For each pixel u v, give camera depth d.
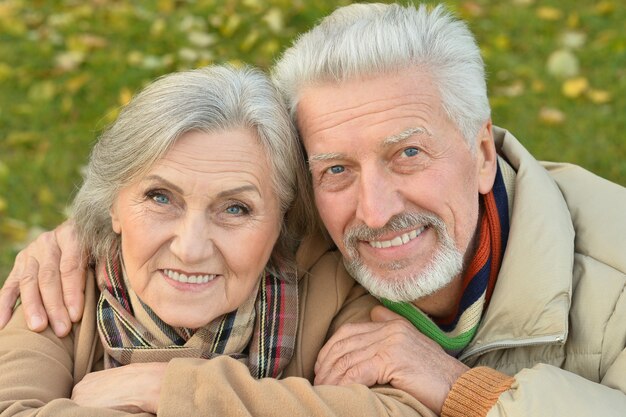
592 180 2.86
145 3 6.17
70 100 5.12
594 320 2.49
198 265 2.35
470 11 5.90
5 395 2.28
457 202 2.52
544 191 2.65
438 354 2.52
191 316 2.41
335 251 2.84
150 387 2.36
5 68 5.40
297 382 2.29
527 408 2.22
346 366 2.50
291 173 2.49
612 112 4.98
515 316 2.53
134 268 2.41
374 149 2.40
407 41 2.41
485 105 2.58
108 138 2.42
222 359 2.33
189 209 2.32
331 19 2.58
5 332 2.52
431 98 2.43
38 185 4.57
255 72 2.47
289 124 2.46
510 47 5.64
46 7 6.20
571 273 2.51
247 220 2.38
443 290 2.70
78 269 2.68
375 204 2.41
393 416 2.28
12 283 2.72
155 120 2.28
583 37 5.68
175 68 5.41
